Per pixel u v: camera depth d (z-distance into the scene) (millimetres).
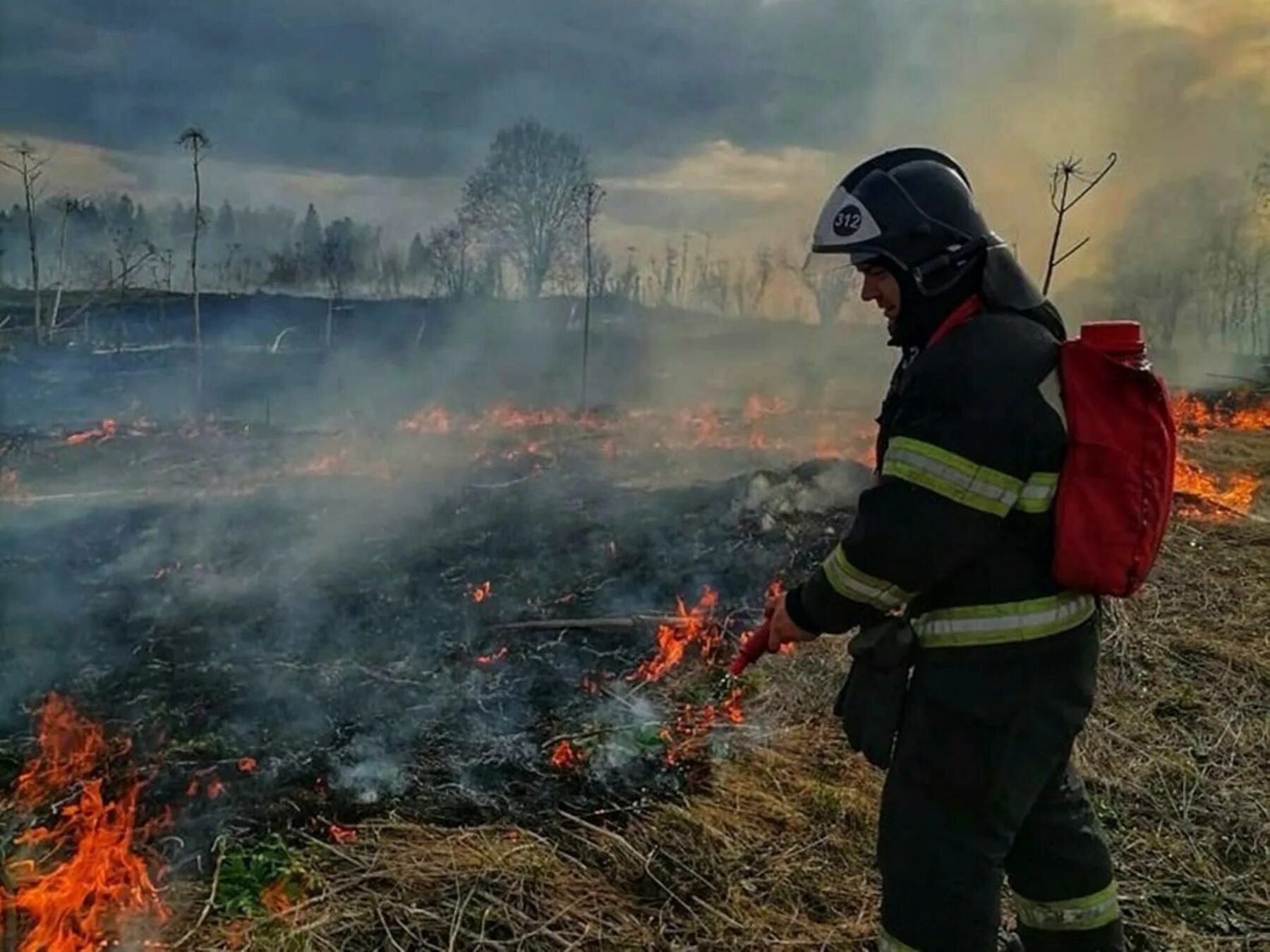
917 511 1836
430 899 2574
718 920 2646
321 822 2865
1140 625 4824
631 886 2748
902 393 1982
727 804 3188
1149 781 3520
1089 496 1882
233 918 2465
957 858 1979
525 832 2896
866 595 1948
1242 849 3176
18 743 3195
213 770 3076
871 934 2646
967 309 2031
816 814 3174
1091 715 3961
